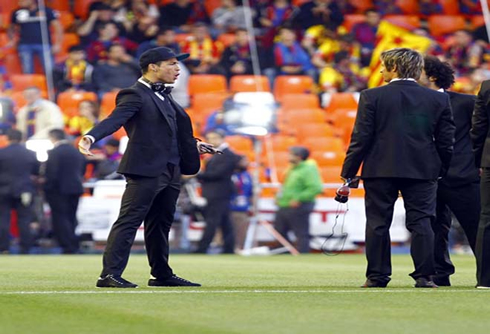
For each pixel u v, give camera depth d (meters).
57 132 55.47
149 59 24.73
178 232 56.75
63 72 68.75
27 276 31.50
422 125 24.50
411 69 24.81
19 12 70.25
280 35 72.25
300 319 17.36
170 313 18.23
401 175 24.31
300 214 55.78
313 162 56.22
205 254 55.28
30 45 70.00
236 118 64.31
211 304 19.86
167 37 70.25
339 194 25.12
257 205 56.44
